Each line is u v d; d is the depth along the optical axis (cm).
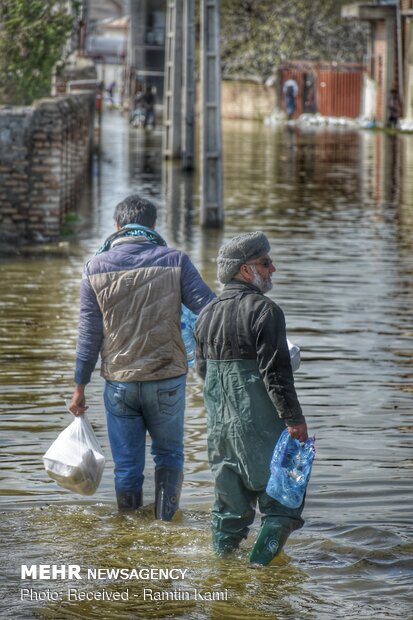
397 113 11956
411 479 1549
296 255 3512
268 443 1225
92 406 1875
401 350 2303
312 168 6800
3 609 1142
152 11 15112
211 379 1248
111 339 1384
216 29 4044
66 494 1488
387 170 6744
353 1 13550
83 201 4794
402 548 1312
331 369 2139
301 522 1262
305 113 13275
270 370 1198
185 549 1305
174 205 4812
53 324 2488
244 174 6316
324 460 1622
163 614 1133
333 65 13125
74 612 1136
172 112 7019
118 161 6969
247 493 1266
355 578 1227
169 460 1412
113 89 16762
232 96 13725
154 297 1375
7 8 4800
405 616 1134
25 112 3650
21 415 1814
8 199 3688
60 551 1295
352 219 4453
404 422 1812
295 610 1145
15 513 1412
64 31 4975
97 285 1379
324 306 2733
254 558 1252
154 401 1384
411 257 3512
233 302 1234
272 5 13688
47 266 3234
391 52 12075
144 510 1422
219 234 3959
